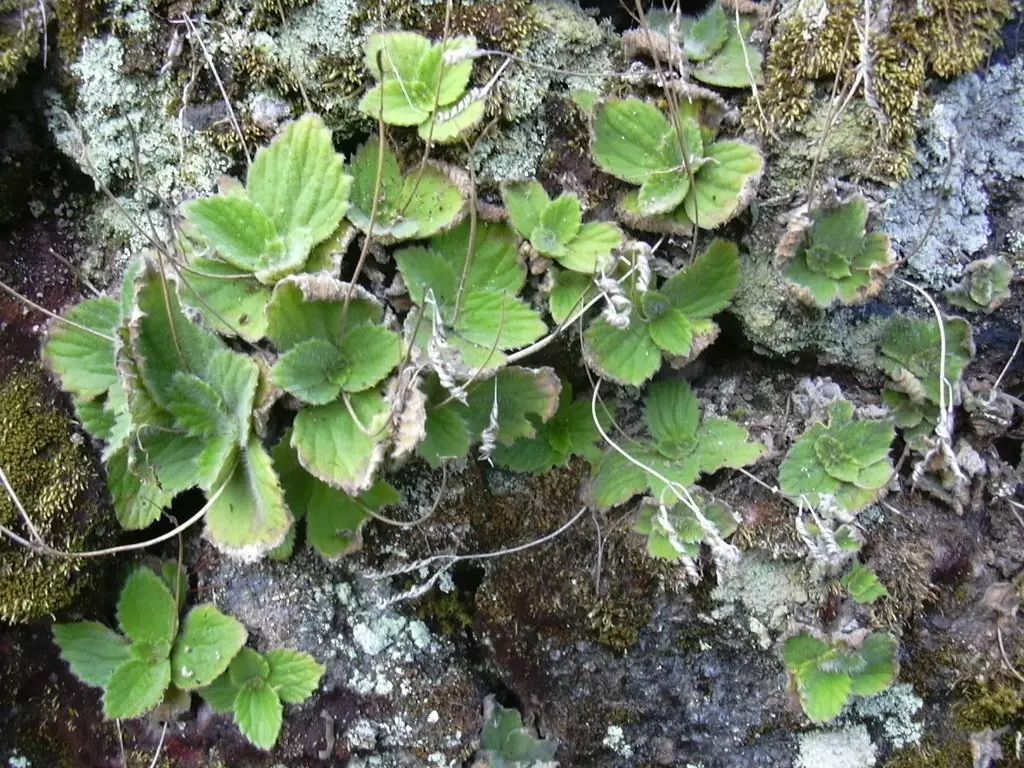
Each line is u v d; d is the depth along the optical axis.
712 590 0.38
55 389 0.37
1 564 0.35
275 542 0.34
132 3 0.37
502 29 0.37
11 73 0.36
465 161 0.38
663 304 0.38
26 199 0.39
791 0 0.39
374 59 0.36
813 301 0.37
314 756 0.37
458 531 0.39
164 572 0.38
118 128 0.37
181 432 0.35
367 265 0.37
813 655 0.37
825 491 0.38
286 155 0.36
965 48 0.36
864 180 0.37
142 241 0.38
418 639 0.39
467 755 0.39
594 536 0.39
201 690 0.37
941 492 0.39
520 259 0.38
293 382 0.34
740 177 0.37
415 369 0.34
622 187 0.38
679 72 0.38
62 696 0.37
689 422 0.39
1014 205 0.38
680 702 0.39
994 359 0.39
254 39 0.37
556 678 0.40
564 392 0.40
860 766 0.39
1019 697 0.38
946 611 0.39
